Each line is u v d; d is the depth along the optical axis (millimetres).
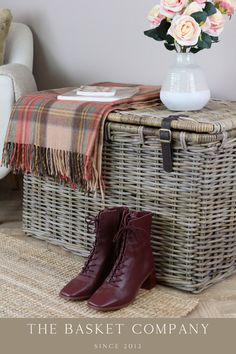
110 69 2354
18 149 1928
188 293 1681
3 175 2154
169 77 1722
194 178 1601
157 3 2129
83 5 2377
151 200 1715
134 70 2275
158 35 1735
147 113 1682
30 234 2086
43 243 2035
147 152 1681
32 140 1879
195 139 1543
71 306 1566
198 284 1673
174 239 1678
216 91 2088
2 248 1958
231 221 1735
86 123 1736
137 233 1583
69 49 2475
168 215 1678
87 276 1625
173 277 1703
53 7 2486
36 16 2561
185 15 1617
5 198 2549
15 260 1866
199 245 1657
